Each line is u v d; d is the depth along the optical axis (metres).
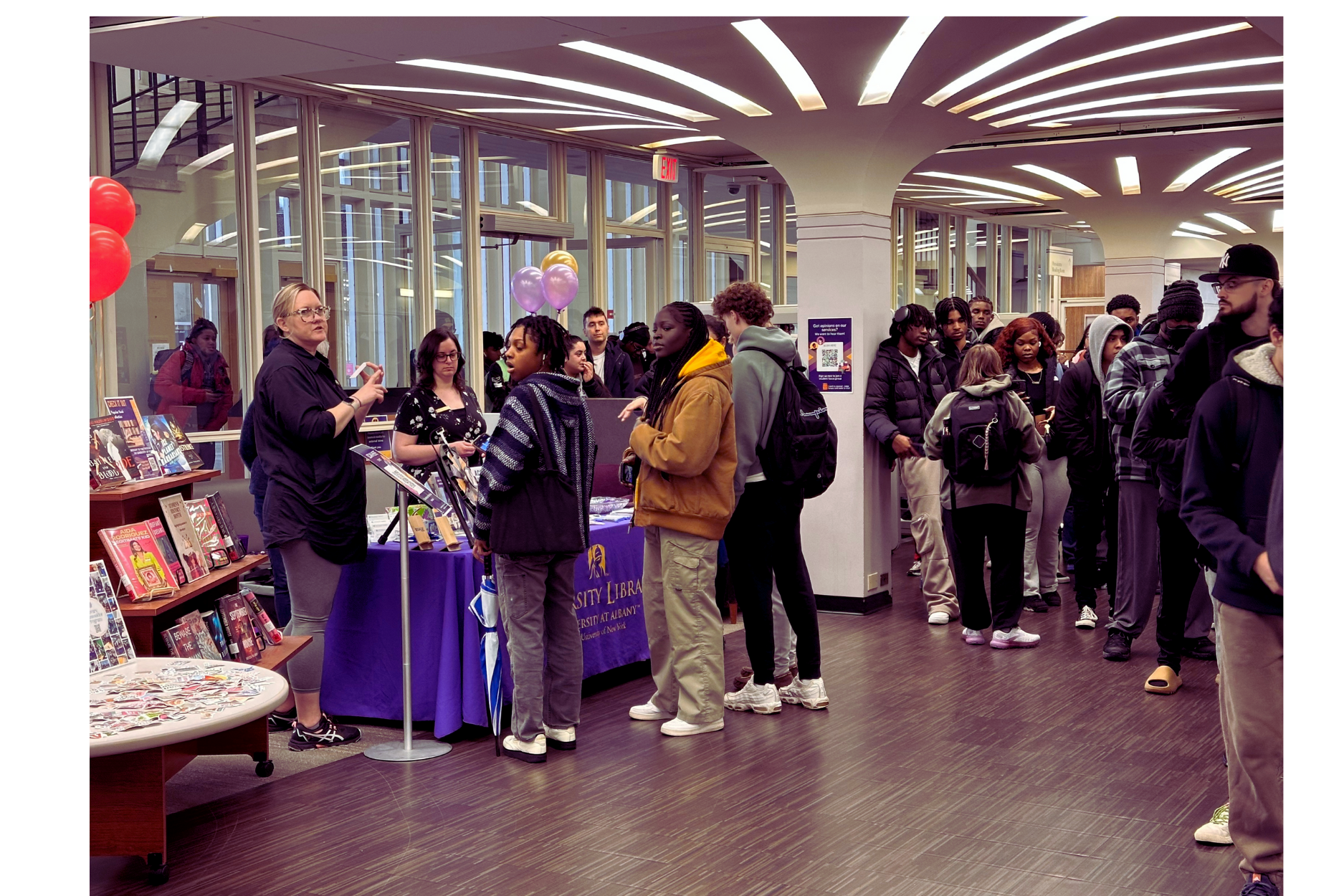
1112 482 6.79
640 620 6.12
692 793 4.22
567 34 5.94
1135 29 6.69
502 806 4.12
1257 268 3.79
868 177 7.27
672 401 4.76
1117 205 15.10
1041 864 3.54
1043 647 6.53
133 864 3.66
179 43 6.16
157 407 8.45
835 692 5.63
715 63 6.75
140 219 8.26
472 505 4.96
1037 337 7.25
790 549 5.30
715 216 13.91
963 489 6.38
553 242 11.85
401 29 5.84
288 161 9.28
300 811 4.10
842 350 7.39
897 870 3.50
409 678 4.77
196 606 4.86
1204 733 4.91
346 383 9.87
